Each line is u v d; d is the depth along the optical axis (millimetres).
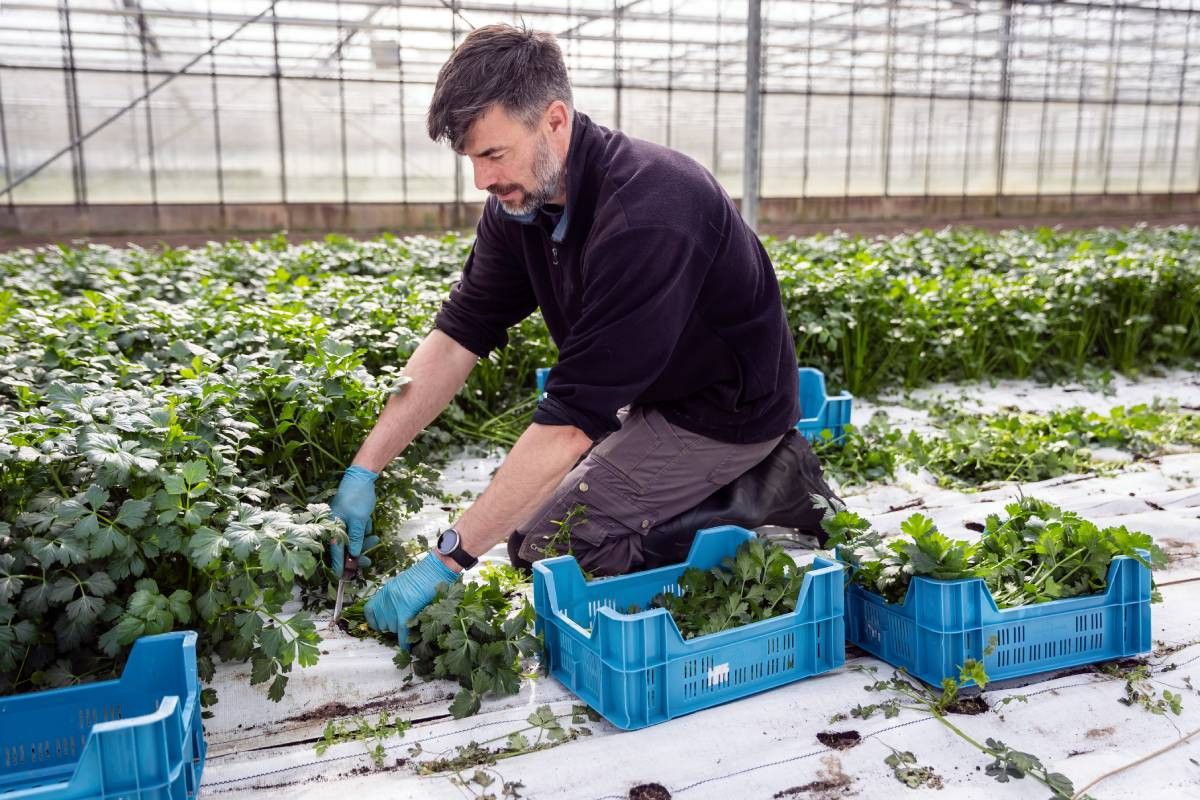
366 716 2398
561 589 2615
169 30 13938
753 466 3262
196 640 2199
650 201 2461
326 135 15094
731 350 2889
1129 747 2248
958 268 8211
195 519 2332
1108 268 7156
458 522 2613
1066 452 4504
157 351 4141
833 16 17297
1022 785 2104
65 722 2121
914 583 2471
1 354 3852
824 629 2545
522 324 5246
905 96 18562
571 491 3111
